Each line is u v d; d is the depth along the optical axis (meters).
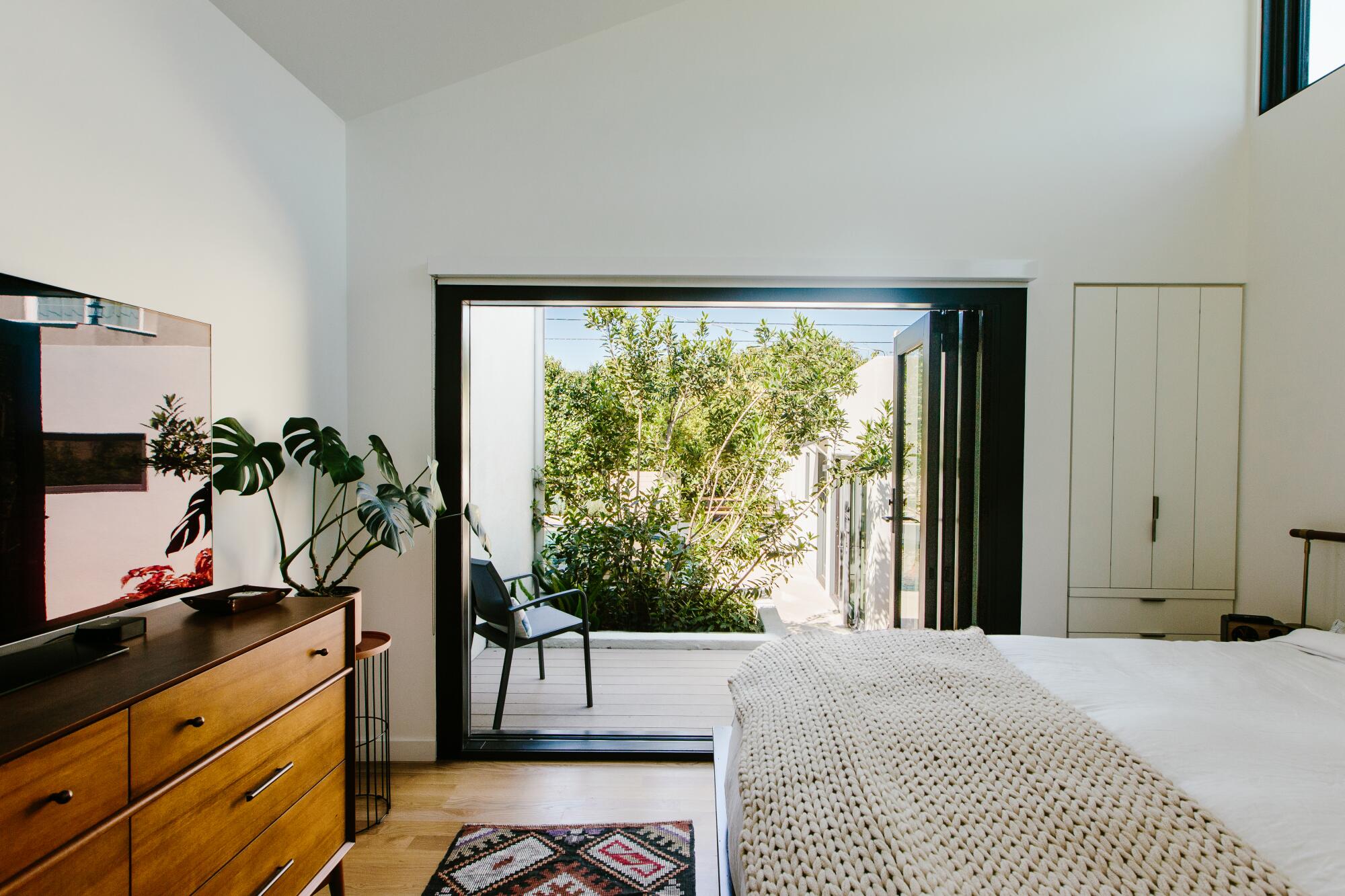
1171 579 2.43
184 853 1.18
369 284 2.48
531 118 2.47
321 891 1.81
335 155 2.41
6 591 1.12
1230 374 2.42
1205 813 0.96
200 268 1.73
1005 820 0.98
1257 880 0.82
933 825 0.98
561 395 4.58
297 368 2.19
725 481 4.74
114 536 1.35
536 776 2.41
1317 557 2.16
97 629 1.29
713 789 2.33
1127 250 2.42
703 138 2.45
